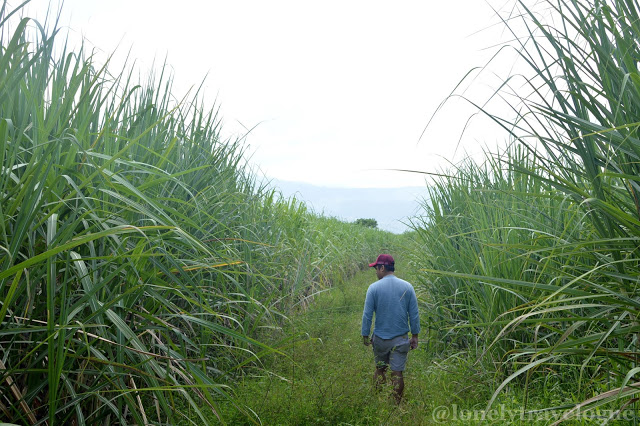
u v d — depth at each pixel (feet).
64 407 8.22
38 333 8.37
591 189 8.53
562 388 13.96
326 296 35.12
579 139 7.13
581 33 6.76
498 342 15.94
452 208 24.31
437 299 23.34
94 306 8.23
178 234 10.92
